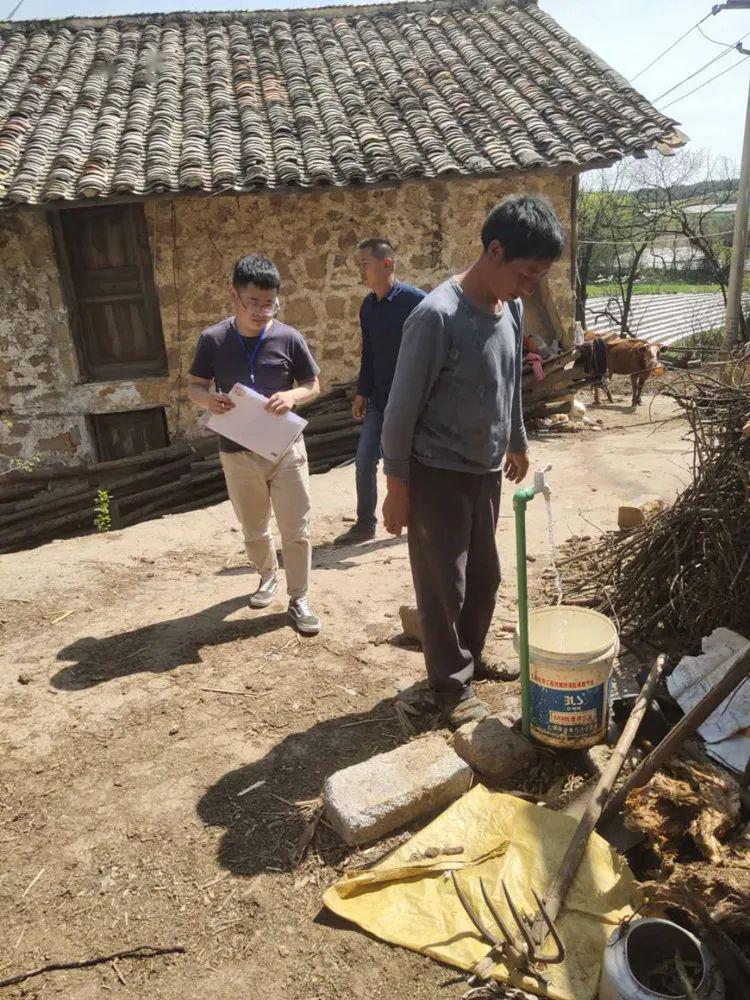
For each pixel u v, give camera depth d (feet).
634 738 9.21
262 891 7.98
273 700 11.36
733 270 46.06
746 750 8.79
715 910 6.38
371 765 9.05
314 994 6.85
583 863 7.53
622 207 73.67
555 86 33.71
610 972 6.16
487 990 6.73
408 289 16.28
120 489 30.22
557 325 32.71
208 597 15.10
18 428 29.89
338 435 30.58
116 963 7.29
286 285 30.12
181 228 28.86
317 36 37.32
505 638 12.57
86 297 29.45
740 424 10.91
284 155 28.04
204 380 12.71
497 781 9.34
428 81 34.01
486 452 9.46
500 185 30.25
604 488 21.36
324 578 15.85
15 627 14.21
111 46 35.47
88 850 8.66
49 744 10.58
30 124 29.78
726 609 11.06
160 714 11.16
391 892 7.72
